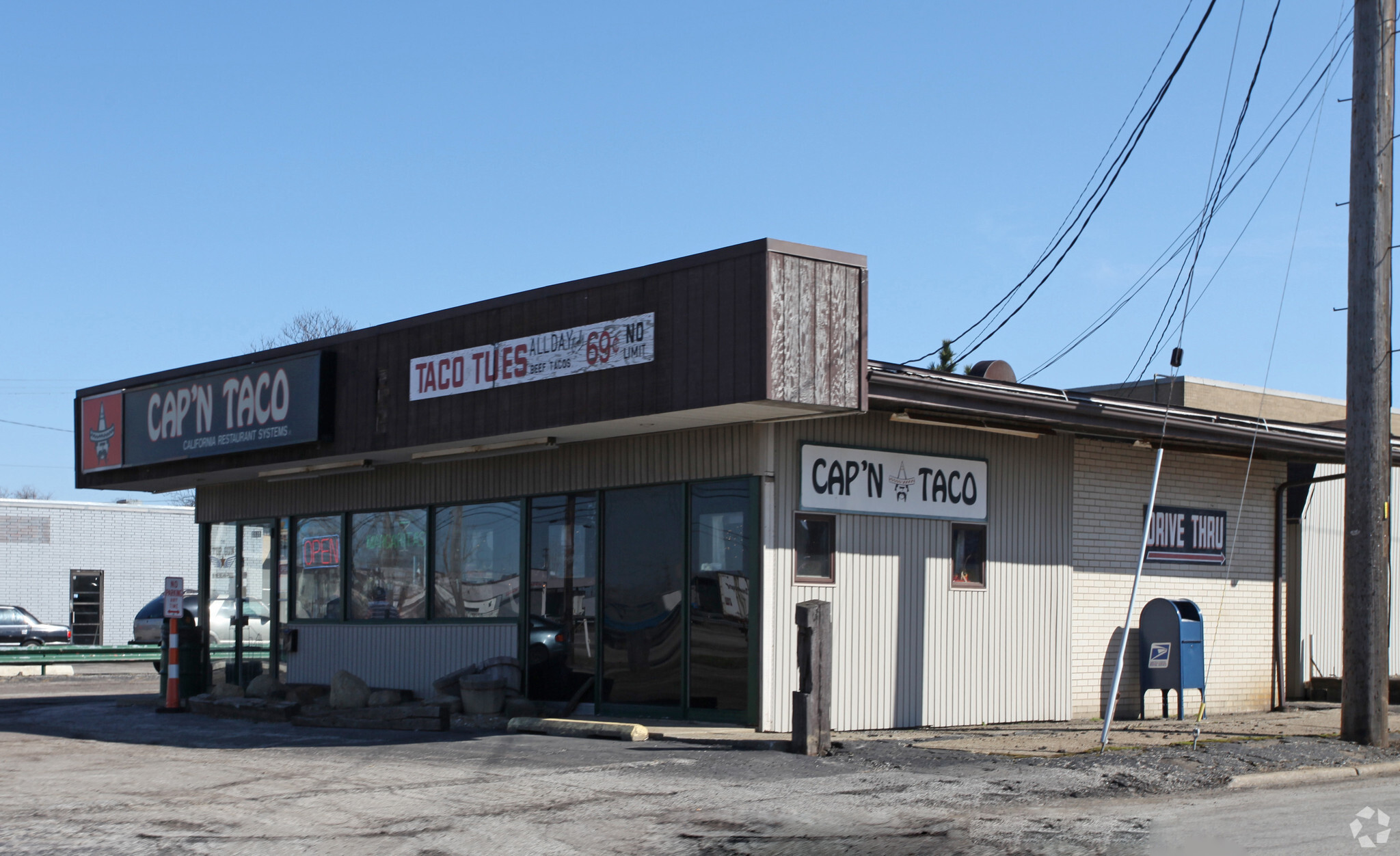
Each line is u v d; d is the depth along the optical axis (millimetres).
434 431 15531
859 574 14773
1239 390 23250
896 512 15164
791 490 14156
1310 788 11422
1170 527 18484
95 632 45406
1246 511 19703
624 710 15234
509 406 14648
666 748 12859
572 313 14047
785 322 12406
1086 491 17438
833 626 14422
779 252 12430
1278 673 19672
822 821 9117
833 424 14641
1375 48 14172
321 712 16578
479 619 17250
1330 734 14977
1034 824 9148
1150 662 17562
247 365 18219
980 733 14773
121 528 46375
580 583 15977
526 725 14562
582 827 8828
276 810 9484
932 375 13906
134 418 20406
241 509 21750
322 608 20016
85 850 8094
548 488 16391
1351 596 13984
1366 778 12211
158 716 18500
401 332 16094
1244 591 19484
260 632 21234
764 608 13789
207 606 22453
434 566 18094
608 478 15594
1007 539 16422
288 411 17406
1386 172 14164
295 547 20656
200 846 8211
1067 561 17109
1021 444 16703
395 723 15500
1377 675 13852
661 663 14930
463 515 17734
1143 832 8891
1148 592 18109
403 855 7980
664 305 13164
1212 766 11930
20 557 44156
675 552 14891
